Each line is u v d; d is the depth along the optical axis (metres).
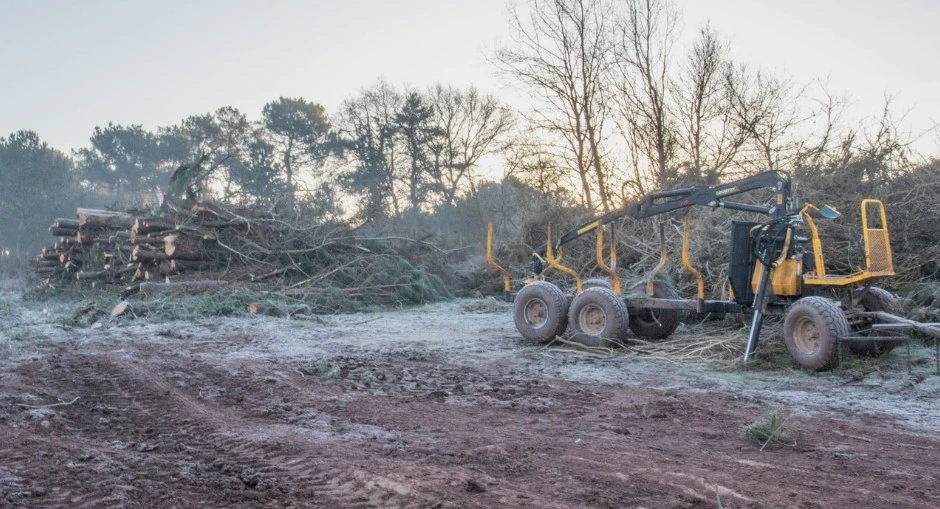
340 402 7.69
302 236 18.69
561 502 4.57
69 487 4.79
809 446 6.03
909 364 9.15
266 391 8.20
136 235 17.95
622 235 16.58
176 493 4.71
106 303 15.95
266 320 14.87
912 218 12.61
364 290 17.92
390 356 10.80
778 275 10.08
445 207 39.47
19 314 15.62
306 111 46.88
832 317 9.04
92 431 6.40
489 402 7.74
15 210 50.19
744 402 7.77
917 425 6.82
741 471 5.26
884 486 4.97
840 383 8.71
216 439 6.11
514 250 20.70
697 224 14.23
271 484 4.88
